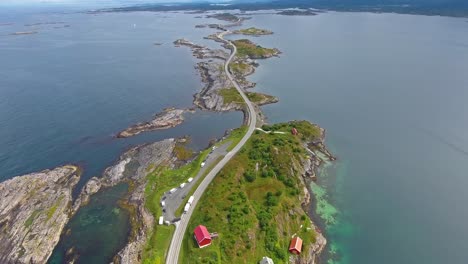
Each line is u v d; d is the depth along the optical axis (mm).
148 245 82938
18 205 100688
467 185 111750
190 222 89000
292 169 112812
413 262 83375
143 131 151500
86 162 126750
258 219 89062
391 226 95000
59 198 104125
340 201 104938
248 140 130750
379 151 133250
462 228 94000
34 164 125250
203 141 141875
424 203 103875
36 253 85062
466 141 138750
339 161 126688
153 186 107938
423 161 125812
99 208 102062
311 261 82875
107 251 87062
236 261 77188
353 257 84812
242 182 103500
